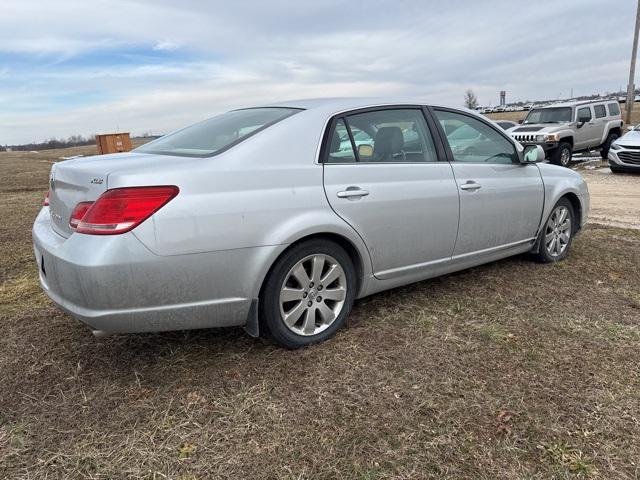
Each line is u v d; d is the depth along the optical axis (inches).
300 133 120.8
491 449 87.2
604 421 94.4
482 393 103.3
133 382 108.9
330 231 119.3
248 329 115.9
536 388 105.0
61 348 125.3
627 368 113.0
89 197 100.9
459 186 148.5
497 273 178.2
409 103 146.2
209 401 101.3
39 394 105.3
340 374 110.7
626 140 490.9
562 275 176.6
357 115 132.8
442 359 116.9
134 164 106.2
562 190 185.2
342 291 127.0
